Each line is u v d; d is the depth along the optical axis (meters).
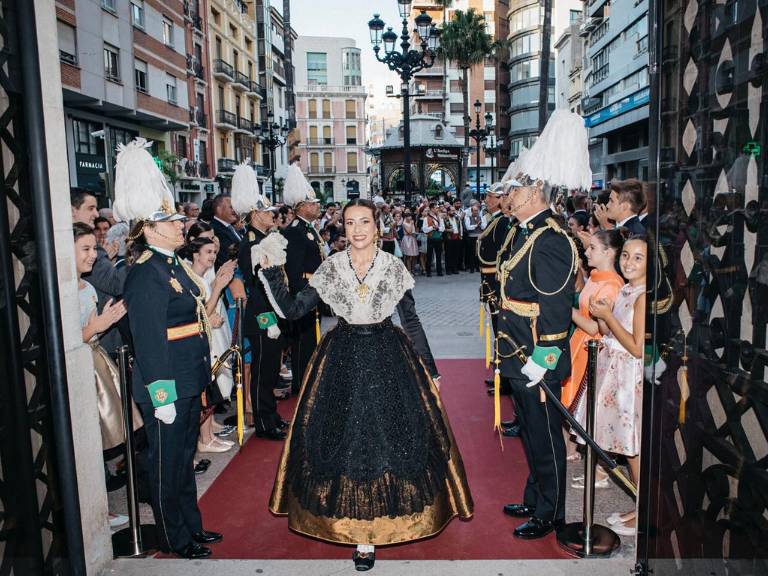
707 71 2.07
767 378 1.86
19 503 2.24
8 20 2.28
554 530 3.28
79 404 2.70
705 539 2.15
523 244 3.14
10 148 2.28
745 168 1.93
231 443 4.64
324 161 66.50
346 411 2.81
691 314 2.21
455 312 10.05
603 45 32.09
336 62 66.69
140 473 4.07
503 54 56.50
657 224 2.37
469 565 2.87
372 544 2.73
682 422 2.28
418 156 24.92
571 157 3.12
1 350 2.18
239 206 4.64
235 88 38.75
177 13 27.38
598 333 3.62
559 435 3.21
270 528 3.42
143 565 2.94
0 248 2.18
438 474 2.88
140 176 2.93
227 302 5.14
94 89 19.52
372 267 2.94
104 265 4.00
